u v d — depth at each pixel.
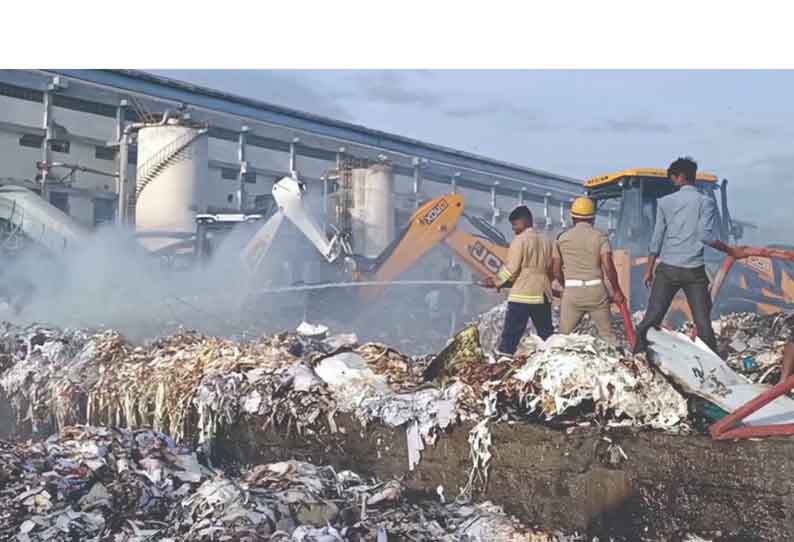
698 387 4.21
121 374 7.05
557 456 4.27
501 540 4.18
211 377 6.16
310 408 5.43
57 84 27.98
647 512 3.94
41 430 7.34
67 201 28.45
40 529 4.15
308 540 3.82
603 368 4.36
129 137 28.08
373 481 5.03
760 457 3.66
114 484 4.64
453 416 4.76
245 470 5.67
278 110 36.75
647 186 11.60
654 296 5.06
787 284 10.62
